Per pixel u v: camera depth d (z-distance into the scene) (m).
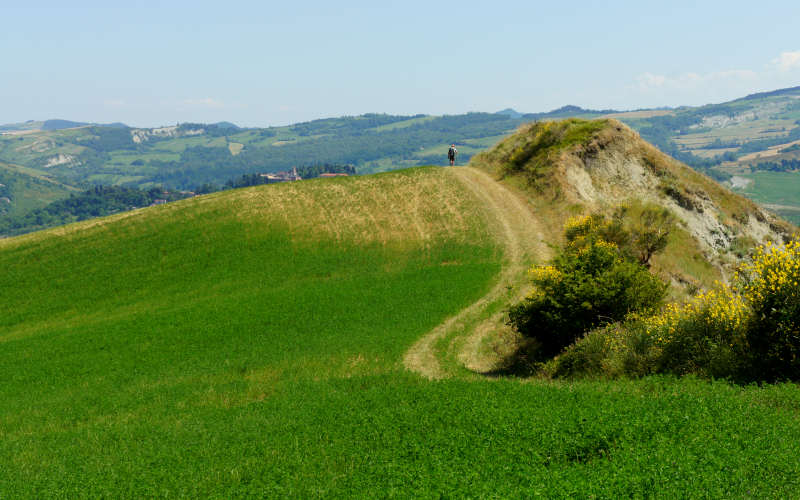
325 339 38.31
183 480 16.97
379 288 48.56
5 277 56.72
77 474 18.98
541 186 61.91
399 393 23.84
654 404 15.41
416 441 16.55
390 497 12.30
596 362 24.17
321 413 22.80
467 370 31.08
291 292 49.69
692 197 57.91
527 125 78.94
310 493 14.13
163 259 59.34
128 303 51.94
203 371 34.66
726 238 55.56
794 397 14.65
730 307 20.05
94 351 39.75
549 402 18.19
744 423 12.91
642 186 59.19
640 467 11.06
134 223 67.12
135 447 22.17
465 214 62.44
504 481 11.98
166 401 30.09
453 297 44.12
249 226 65.00
